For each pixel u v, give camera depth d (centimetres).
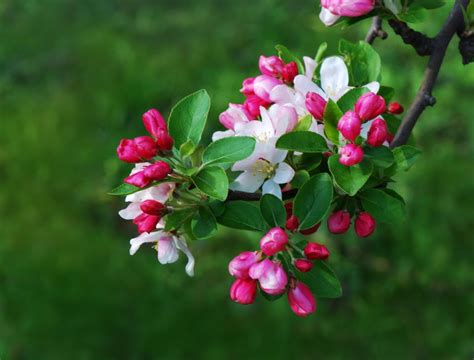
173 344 122
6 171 159
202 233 43
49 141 162
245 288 43
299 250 43
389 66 143
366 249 130
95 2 214
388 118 52
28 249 140
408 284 127
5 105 177
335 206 46
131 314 127
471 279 126
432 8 51
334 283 44
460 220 132
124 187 42
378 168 45
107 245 140
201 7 199
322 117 43
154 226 44
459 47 51
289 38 175
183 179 43
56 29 200
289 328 122
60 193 153
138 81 172
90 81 178
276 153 44
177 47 183
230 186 44
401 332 122
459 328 122
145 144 43
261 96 47
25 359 122
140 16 202
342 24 51
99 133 164
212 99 152
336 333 122
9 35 199
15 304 131
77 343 124
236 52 177
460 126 144
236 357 119
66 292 131
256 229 44
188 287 130
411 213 133
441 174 137
